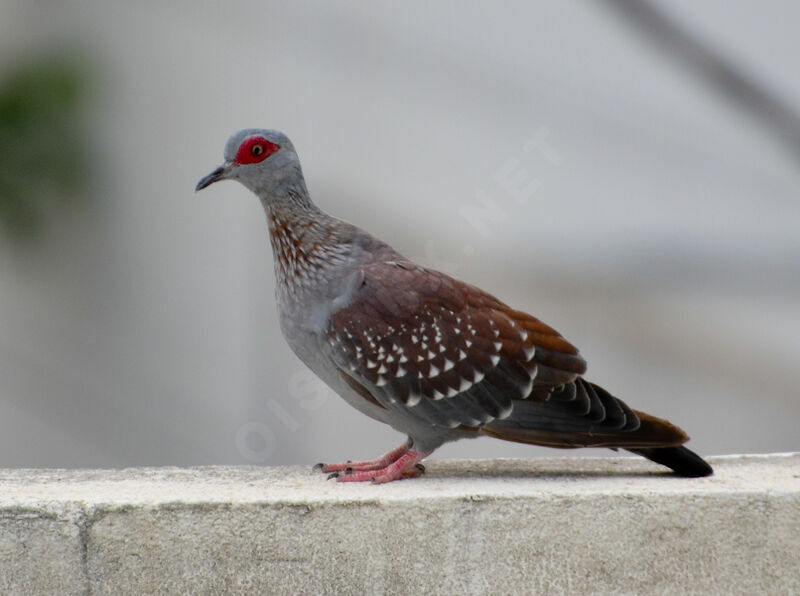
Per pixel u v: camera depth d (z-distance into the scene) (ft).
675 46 32.76
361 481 29.25
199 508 26.05
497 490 27.07
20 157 35.53
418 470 30.30
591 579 26.78
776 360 45.98
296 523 26.27
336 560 26.40
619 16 33.71
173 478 29.58
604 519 26.71
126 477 29.68
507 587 26.68
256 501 26.17
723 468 30.55
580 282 46.96
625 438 28.86
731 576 27.04
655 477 29.37
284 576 26.32
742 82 31.91
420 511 26.43
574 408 29.22
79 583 25.99
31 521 25.76
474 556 26.61
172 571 26.11
